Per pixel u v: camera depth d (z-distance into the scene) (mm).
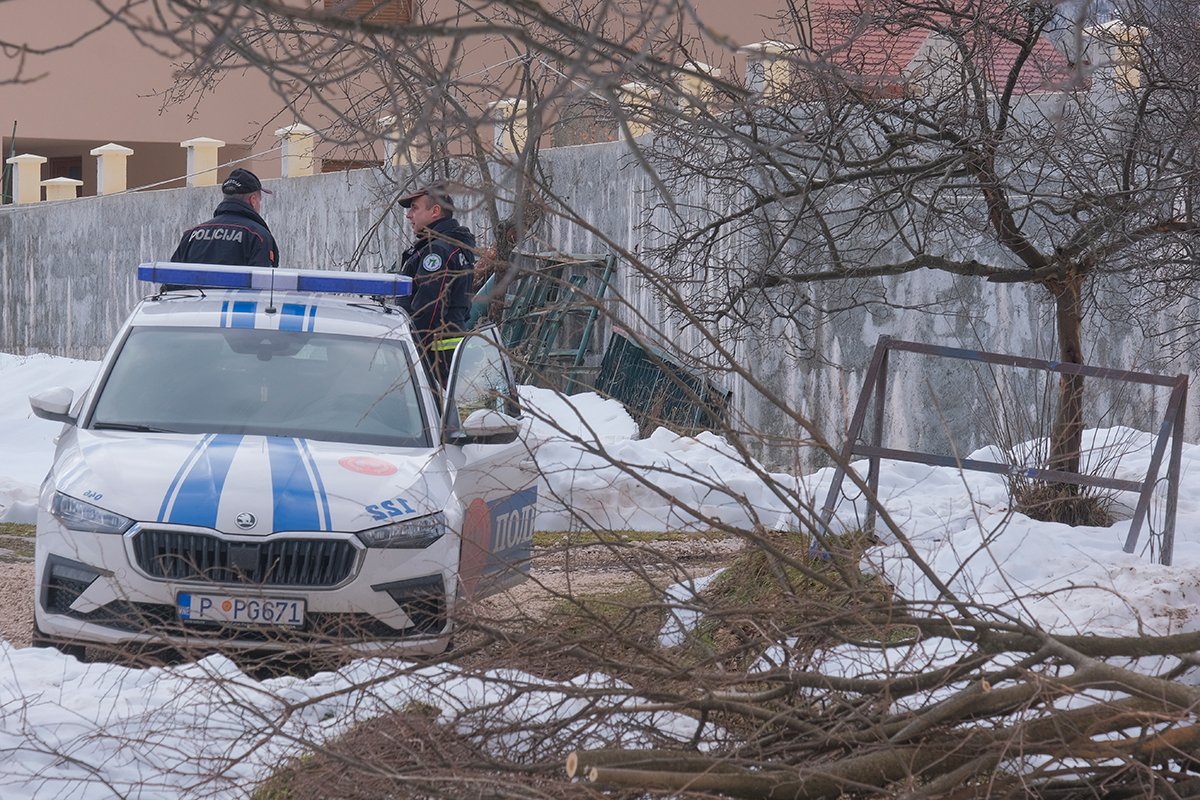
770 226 31031
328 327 29438
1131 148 27641
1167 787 14117
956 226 33156
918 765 14523
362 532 23000
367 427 27047
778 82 26484
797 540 22859
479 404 28516
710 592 24531
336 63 14516
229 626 17812
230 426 26719
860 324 51281
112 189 92812
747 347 53312
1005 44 28625
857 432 29875
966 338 49750
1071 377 33031
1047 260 31953
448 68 10906
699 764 14453
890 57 26875
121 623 22562
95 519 22922
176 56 10383
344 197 71750
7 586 32188
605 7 10844
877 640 16891
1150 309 43062
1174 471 29094
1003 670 15438
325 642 21906
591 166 60938
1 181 107562
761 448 53750
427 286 32969
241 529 22719
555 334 60188
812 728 15367
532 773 15109
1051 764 14633
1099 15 26188
